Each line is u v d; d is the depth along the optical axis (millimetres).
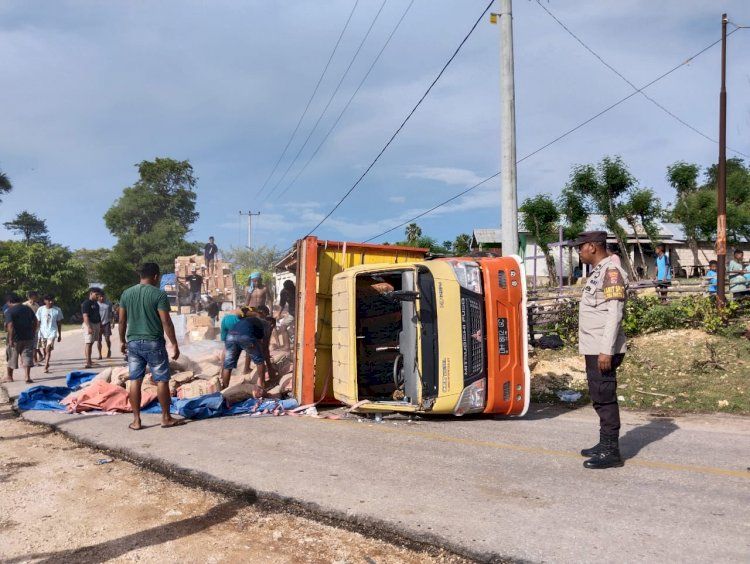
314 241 7781
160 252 72750
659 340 11477
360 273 7102
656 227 36906
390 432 6266
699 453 5207
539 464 4914
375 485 4391
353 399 7016
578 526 3533
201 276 26375
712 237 39719
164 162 80125
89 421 7008
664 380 8883
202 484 4641
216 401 7262
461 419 7012
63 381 11516
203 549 3465
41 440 6352
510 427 6516
